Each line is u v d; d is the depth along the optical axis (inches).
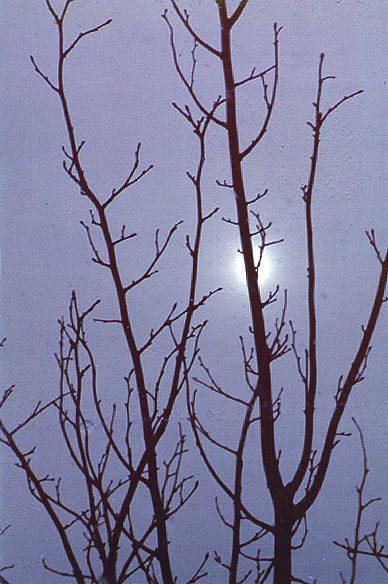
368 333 66.8
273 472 64.9
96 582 63.2
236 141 71.3
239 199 69.6
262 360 65.8
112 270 71.1
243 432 65.1
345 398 66.1
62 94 74.7
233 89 72.7
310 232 70.0
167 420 66.4
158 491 66.4
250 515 64.2
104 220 72.2
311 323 67.5
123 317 69.6
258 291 67.4
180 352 67.8
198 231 71.8
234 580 62.8
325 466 65.0
